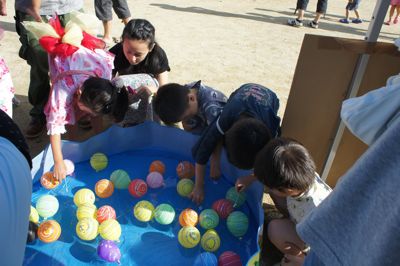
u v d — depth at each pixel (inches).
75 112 98.7
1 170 40.8
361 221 40.6
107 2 186.2
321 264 52.9
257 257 68.8
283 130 93.3
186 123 108.0
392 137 37.1
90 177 98.2
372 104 49.6
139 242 81.8
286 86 162.9
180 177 99.3
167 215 83.7
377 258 37.7
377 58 79.7
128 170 102.2
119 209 89.4
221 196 96.1
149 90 109.2
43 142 114.0
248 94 87.2
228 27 250.1
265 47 214.4
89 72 93.7
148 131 107.3
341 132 89.7
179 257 79.1
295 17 302.8
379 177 38.5
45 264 75.5
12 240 40.2
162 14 265.3
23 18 107.0
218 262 76.2
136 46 100.2
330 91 85.9
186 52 192.1
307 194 70.2
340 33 268.1
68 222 85.1
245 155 73.8
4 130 49.1
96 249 79.0
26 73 151.2
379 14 76.9
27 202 45.9
